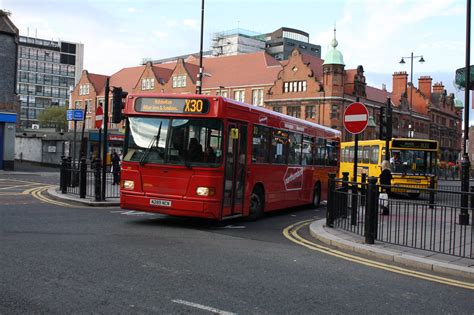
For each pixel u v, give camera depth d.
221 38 133.38
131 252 7.75
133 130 11.27
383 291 6.13
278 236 10.52
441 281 6.85
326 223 11.47
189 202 10.59
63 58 143.75
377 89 83.94
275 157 13.92
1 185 20.47
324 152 18.66
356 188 10.43
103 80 100.75
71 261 6.93
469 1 13.85
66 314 4.72
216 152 10.70
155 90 88.50
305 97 68.81
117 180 23.20
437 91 104.31
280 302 5.42
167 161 10.83
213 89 80.88
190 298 5.38
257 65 80.50
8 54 33.34
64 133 44.66
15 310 4.77
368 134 72.38
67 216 11.80
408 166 22.53
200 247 8.53
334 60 66.69
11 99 33.44
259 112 12.68
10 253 7.28
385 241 9.34
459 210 8.33
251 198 12.77
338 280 6.58
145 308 4.97
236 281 6.23
